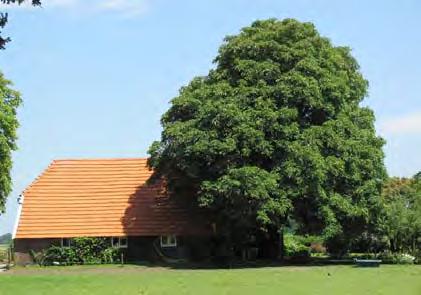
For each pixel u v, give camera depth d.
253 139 38.06
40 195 47.59
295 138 38.75
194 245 45.38
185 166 40.22
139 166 50.53
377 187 41.78
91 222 45.91
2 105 47.44
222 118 38.72
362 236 48.22
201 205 39.38
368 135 42.00
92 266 42.28
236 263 41.88
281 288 25.19
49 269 40.47
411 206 49.28
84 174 49.75
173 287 25.91
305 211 40.06
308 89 39.25
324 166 37.94
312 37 42.47
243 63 41.00
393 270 33.91
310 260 44.12
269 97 39.62
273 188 37.38
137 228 45.53
